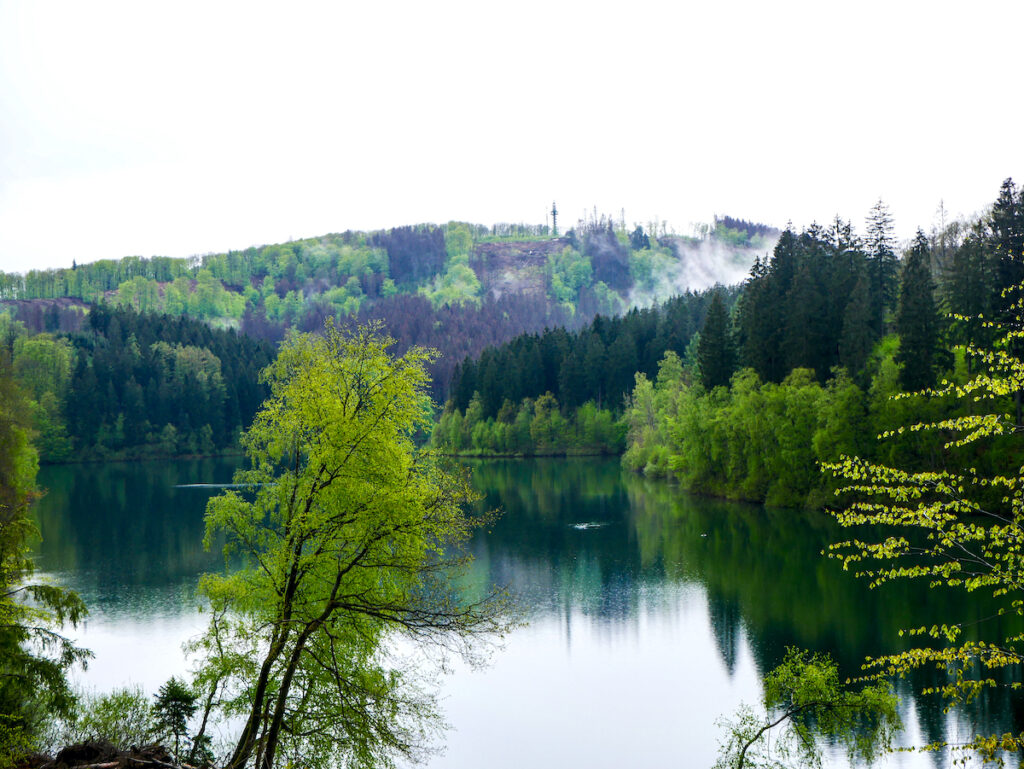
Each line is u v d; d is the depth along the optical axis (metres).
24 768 18.61
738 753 25.98
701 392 92.62
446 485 20.66
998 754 25.48
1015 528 10.59
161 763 18.69
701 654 36.38
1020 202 62.56
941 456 61.69
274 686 20.34
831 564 51.59
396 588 20.28
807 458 71.44
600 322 159.88
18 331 190.12
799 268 91.00
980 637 35.88
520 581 50.09
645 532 65.19
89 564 55.50
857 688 31.14
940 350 65.19
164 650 36.66
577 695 31.98
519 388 151.62
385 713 19.70
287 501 20.11
